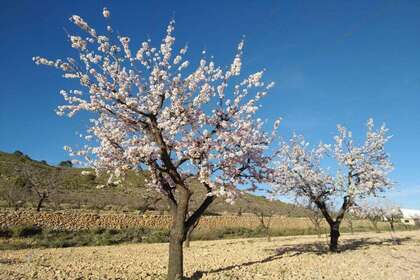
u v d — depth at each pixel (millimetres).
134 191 58156
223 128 14750
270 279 15188
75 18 12312
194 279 14992
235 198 14766
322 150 26484
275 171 16719
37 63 12344
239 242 38406
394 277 16594
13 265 17312
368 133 26547
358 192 25266
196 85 14336
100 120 14648
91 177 60906
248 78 15086
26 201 42219
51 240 31734
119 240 35625
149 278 14758
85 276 14547
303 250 27562
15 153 75375
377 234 54688
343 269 18391
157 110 13820
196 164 14219
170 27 13750
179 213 14492
